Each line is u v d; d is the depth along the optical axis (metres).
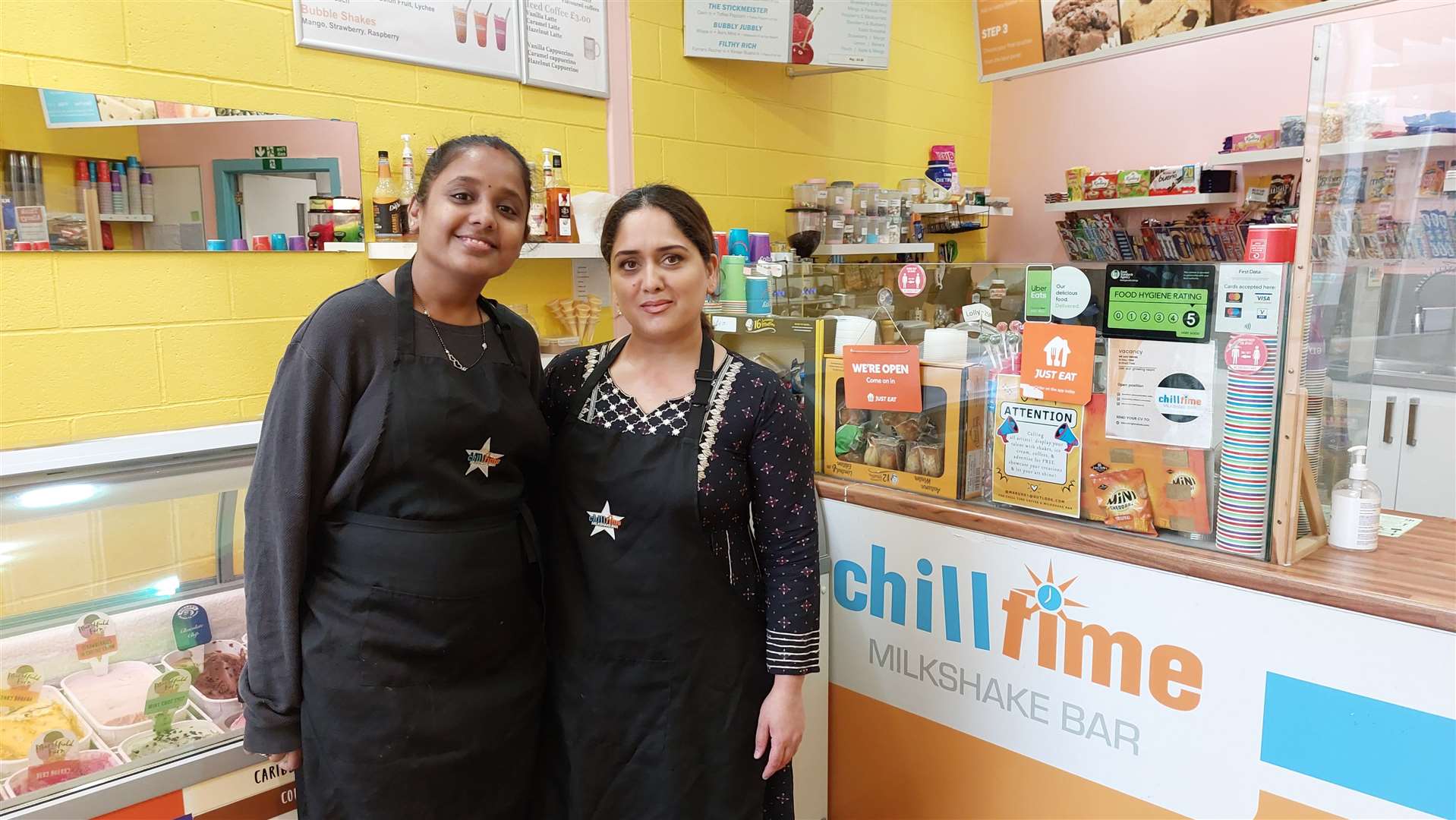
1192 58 4.38
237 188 2.41
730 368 1.52
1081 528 1.76
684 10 3.41
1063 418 1.79
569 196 3.08
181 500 1.57
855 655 2.20
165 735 1.39
